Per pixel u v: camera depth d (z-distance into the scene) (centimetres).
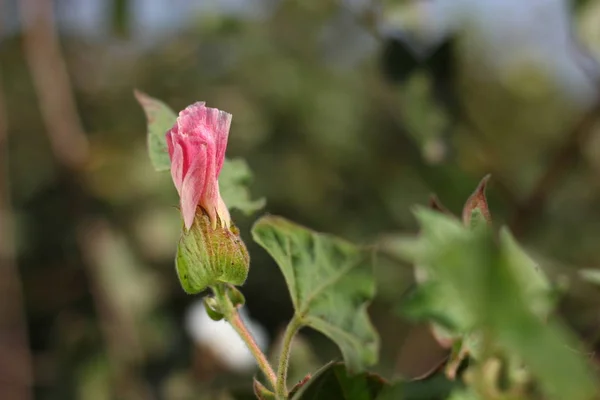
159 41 156
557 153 77
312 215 153
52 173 133
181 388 101
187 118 43
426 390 40
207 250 43
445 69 77
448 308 40
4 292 122
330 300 43
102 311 117
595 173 105
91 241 121
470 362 41
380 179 137
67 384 111
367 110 146
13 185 140
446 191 82
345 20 118
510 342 34
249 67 158
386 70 78
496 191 81
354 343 42
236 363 91
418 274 45
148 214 132
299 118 158
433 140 76
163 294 127
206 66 157
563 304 68
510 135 142
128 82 155
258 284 138
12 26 132
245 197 49
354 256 44
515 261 40
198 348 93
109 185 124
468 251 34
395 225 136
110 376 111
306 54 156
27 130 142
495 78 149
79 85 150
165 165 48
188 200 43
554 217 112
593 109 75
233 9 121
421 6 80
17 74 141
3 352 120
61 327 118
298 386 42
